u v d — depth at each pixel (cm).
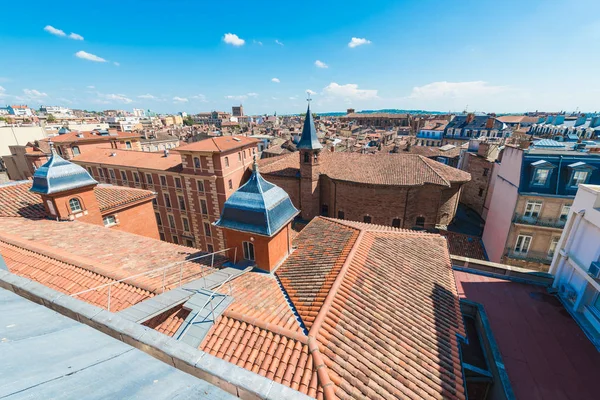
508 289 1897
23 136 6975
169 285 1153
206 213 3781
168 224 4122
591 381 1286
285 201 1472
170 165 3875
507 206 2683
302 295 1172
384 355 937
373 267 1357
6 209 1831
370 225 1902
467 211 4075
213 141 3722
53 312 382
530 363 1370
